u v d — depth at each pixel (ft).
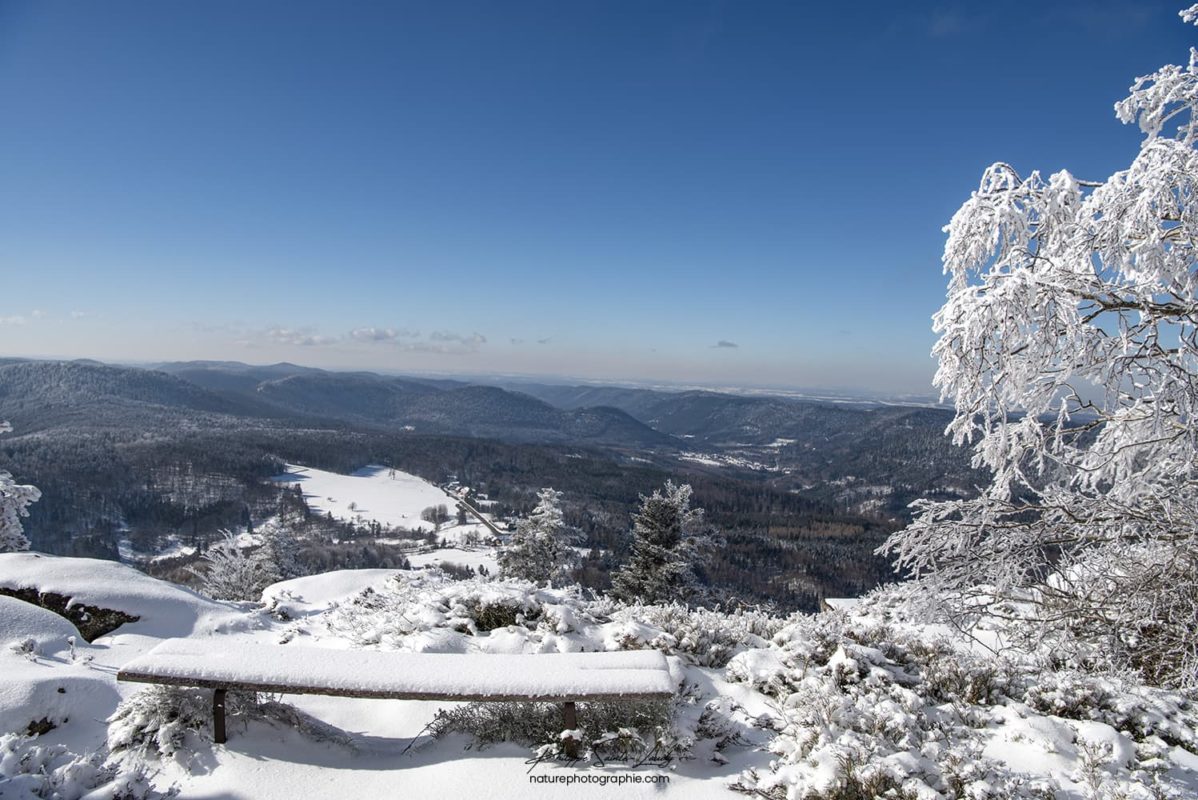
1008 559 18.97
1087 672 19.66
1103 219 15.79
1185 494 18.16
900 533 20.30
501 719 15.20
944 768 13.16
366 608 27.76
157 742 14.08
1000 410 16.75
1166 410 17.11
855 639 21.08
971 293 15.78
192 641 15.64
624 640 20.59
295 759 14.02
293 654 14.93
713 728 15.43
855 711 15.55
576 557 81.35
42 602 25.08
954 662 19.04
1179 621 17.79
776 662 19.22
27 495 54.24
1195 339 15.75
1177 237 15.85
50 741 14.89
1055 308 14.97
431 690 13.62
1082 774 13.67
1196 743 15.89
